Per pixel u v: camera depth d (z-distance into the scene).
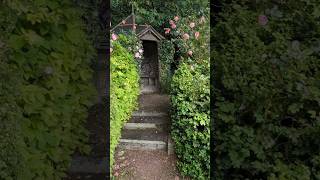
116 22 10.70
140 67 9.14
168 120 6.50
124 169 5.11
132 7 10.00
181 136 5.05
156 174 5.00
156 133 6.09
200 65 6.13
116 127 5.27
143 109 7.24
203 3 9.72
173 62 9.71
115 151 5.58
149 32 9.31
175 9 10.28
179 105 4.90
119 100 5.94
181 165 5.05
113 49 6.95
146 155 5.46
